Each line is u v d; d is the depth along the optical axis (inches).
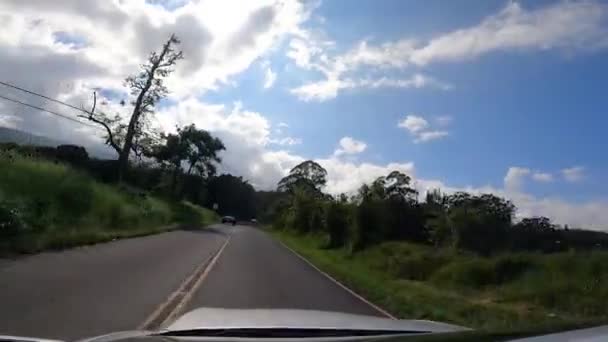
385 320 192.2
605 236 1157.7
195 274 652.7
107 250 812.0
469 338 111.3
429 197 1494.8
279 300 521.3
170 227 1685.5
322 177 4242.1
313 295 586.2
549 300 644.1
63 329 315.0
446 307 578.2
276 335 158.2
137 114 1930.4
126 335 152.7
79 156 1843.0
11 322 321.1
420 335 124.0
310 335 160.2
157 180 2768.2
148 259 762.2
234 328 158.1
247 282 637.3
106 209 1201.4
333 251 1514.5
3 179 884.0
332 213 1627.7
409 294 674.2
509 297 696.4
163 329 165.5
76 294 436.5
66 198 1035.3
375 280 816.9
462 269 829.8
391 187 1483.8
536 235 1155.3
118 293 463.5
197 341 145.6
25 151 1251.2
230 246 1272.1
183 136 3171.8
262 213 5265.8
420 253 1027.9
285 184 4335.6
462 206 1236.5
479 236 1130.7
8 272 510.3
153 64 1934.1
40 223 827.4
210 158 3422.7
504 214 1203.2
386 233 1368.1
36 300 394.3
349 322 179.0
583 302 599.2
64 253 708.7
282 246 1572.3
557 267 731.4
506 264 801.6
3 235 703.7
